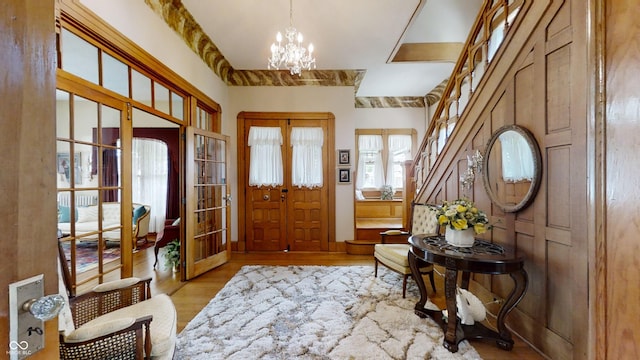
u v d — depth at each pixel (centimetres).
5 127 46
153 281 351
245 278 354
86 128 214
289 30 313
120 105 243
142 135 585
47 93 52
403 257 298
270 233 491
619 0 60
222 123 462
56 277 54
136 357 142
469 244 232
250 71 486
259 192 491
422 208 350
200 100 382
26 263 49
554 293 192
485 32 273
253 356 198
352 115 491
